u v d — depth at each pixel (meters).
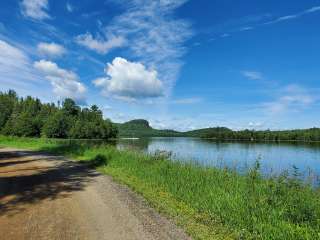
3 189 10.99
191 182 10.56
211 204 8.12
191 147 50.22
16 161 21.56
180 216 7.62
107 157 20.47
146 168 14.76
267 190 8.83
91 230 6.52
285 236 6.04
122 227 6.73
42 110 107.44
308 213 7.08
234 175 11.20
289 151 45.84
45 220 7.20
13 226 6.75
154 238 6.09
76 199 9.41
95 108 117.12
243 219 7.03
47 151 31.97
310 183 8.99
